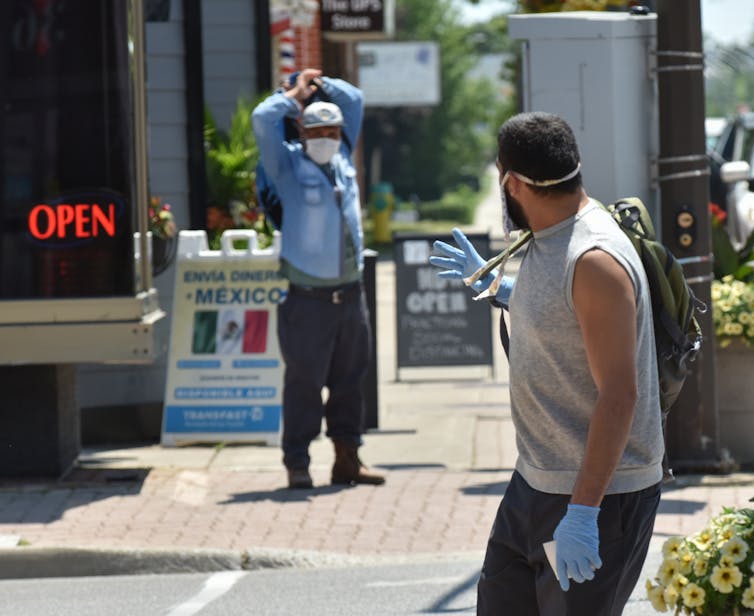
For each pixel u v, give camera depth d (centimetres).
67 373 2527
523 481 1077
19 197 2358
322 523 2167
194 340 2827
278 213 2453
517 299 1041
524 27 2388
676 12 2373
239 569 1995
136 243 2369
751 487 2355
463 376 3722
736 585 1313
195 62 3055
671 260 1081
